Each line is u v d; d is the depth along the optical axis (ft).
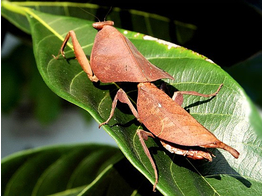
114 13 0.89
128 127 0.65
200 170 0.62
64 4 0.89
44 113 1.25
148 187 0.72
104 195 0.72
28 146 1.69
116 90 0.68
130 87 0.69
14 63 1.25
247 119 0.63
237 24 0.85
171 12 0.87
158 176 0.59
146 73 0.66
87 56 0.72
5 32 0.90
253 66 1.03
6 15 0.85
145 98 0.65
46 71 0.67
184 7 0.87
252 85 1.03
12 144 1.68
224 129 0.64
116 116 0.65
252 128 0.63
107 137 1.80
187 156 0.62
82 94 0.65
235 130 0.63
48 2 0.89
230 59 0.86
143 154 0.62
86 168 0.89
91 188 0.71
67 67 0.69
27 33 0.89
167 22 0.88
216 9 0.86
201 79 0.67
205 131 0.61
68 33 0.69
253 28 0.84
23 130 1.69
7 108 1.23
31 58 1.26
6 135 1.68
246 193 0.61
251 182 0.61
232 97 0.65
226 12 0.85
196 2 0.85
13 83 1.24
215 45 0.87
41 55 0.70
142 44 0.72
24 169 0.86
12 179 0.85
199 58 0.69
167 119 0.63
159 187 0.58
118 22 0.89
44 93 1.25
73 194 0.89
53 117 1.26
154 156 0.63
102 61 0.67
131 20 0.89
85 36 0.74
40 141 1.72
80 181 0.89
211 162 0.63
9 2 0.84
